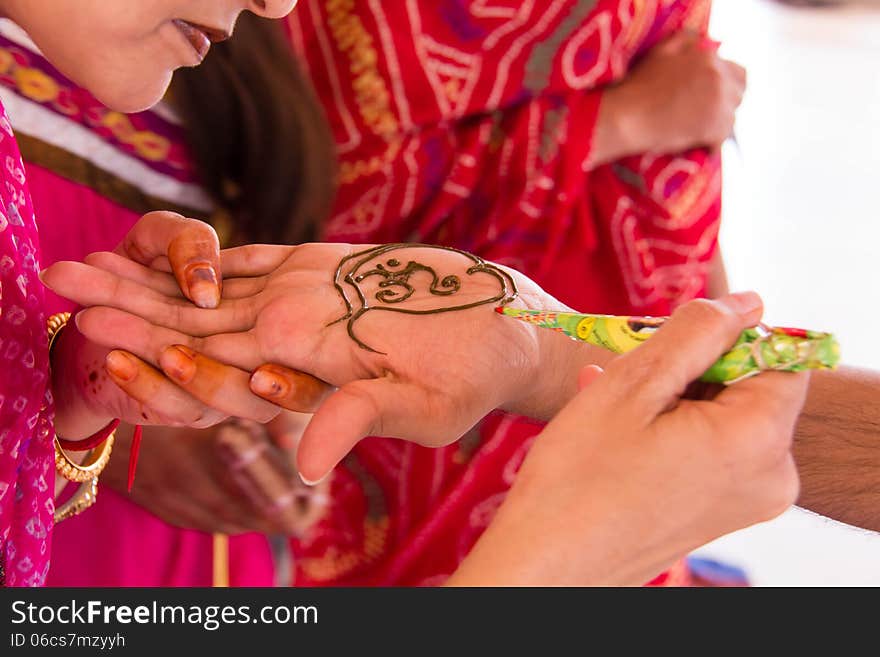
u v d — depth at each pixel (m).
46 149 1.43
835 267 3.32
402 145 1.70
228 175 1.56
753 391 0.78
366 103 1.69
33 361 0.99
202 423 1.07
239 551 1.61
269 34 1.52
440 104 1.68
